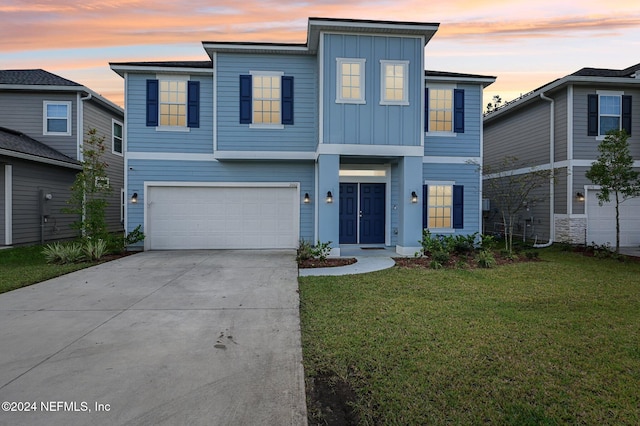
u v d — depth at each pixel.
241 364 3.28
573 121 11.64
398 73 9.47
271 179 10.82
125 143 10.43
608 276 6.96
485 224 16.25
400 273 7.23
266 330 4.13
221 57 10.20
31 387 2.86
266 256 9.48
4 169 10.37
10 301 5.29
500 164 15.33
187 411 2.55
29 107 12.92
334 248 9.30
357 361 3.33
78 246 9.39
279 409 2.59
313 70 10.46
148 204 10.55
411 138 9.47
